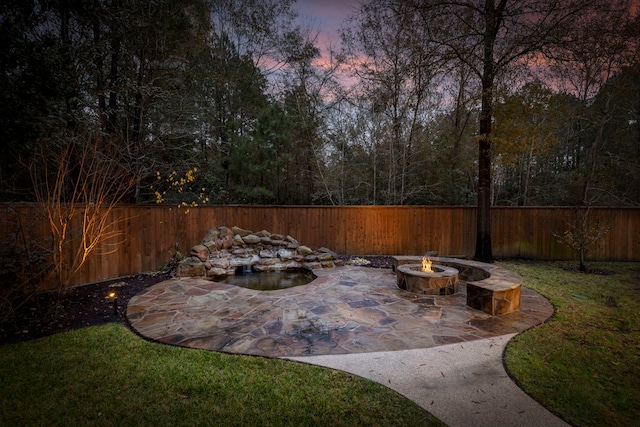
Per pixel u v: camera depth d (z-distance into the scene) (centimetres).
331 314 464
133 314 460
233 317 450
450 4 822
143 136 940
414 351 348
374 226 1002
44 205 496
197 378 287
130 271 709
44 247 508
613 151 1298
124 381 281
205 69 1242
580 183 1236
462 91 1088
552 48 778
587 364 324
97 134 625
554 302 532
